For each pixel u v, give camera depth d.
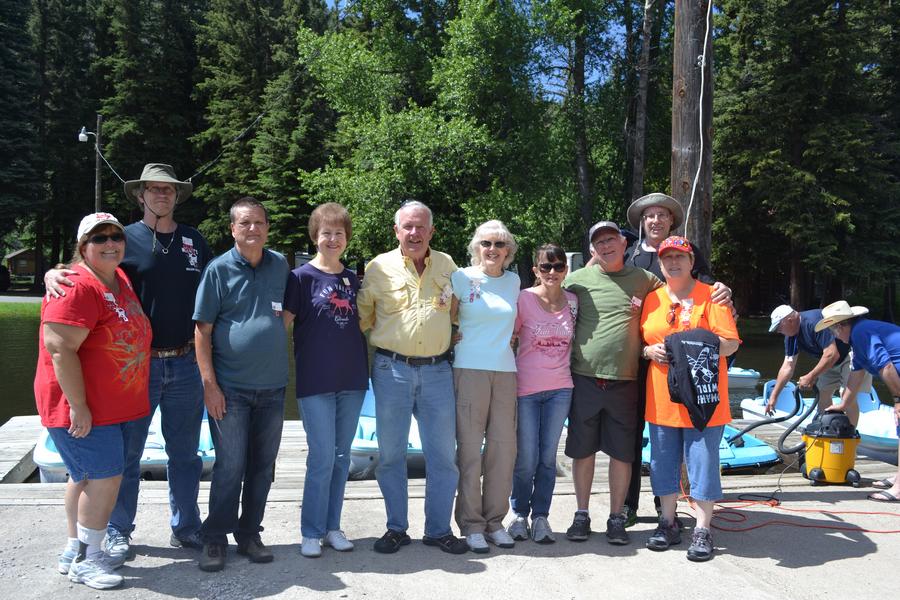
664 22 21.92
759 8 23.67
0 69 33.06
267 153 31.09
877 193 22.97
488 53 19.06
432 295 3.80
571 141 20.77
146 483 5.09
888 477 5.51
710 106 5.28
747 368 17.11
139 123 35.84
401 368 3.79
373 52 21.73
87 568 3.34
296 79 31.38
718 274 27.94
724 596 3.35
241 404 3.57
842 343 5.68
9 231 35.53
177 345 3.71
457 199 19.47
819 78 22.59
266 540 4.03
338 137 25.47
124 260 3.63
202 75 36.78
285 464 6.23
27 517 4.29
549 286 4.02
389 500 3.90
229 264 3.55
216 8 35.44
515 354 4.18
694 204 5.27
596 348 3.99
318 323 3.69
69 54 38.69
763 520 4.48
